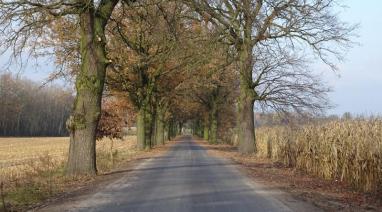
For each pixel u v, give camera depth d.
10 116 101.06
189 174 19.06
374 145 14.38
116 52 32.12
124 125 35.00
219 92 62.22
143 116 40.00
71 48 26.31
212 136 62.84
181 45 27.77
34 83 117.62
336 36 27.33
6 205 10.80
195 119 100.06
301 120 29.19
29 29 16.62
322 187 15.15
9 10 15.94
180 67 35.78
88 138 17.44
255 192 13.70
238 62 30.64
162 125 58.25
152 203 11.51
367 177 14.23
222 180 16.84
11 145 61.50
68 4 16.64
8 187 14.34
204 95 63.28
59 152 42.09
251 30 26.48
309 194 13.45
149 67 38.47
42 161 21.58
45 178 16.50
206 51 27.84
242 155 31.34
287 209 10.83
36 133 119.44
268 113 33.78
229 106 66.00
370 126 16.81
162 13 21.59
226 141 67.81
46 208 10.72
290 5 25.42
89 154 17.47
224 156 32.12
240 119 32.47
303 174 19.44
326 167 17.78
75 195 12.82
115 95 37.66
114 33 28.39
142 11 22.97
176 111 74.75
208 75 33.84
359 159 14.79
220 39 27.97
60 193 13.20
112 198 12.29
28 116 115.00
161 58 32.66
